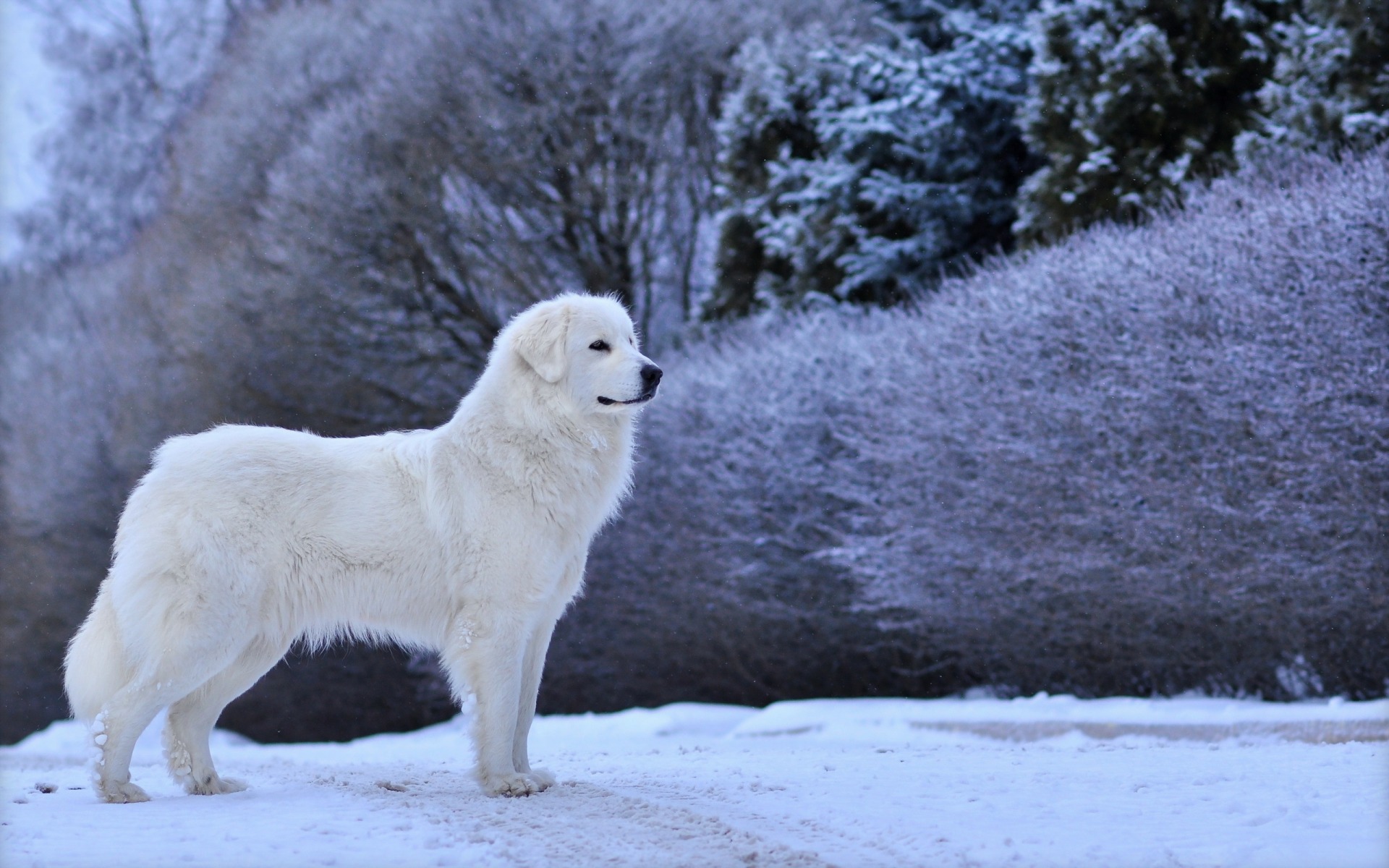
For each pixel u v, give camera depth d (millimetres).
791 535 14250
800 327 16641
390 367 22062
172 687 5297
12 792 5934
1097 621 10820
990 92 18703
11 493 24922
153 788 6129
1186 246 10773
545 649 5871
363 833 4406
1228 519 9609
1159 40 15086
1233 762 6230
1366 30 12477
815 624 14133
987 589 11484
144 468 22828
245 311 21953
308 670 20938
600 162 22500
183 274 23719
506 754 5469
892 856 3965
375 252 21719
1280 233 9938
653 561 15758
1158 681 11164
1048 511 10883
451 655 5508
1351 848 3871
